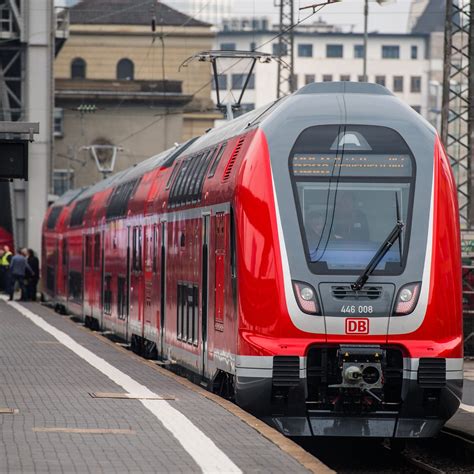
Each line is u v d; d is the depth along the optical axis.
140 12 184.75
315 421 29.55
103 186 68.25
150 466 21.38
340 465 30.17
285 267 29.30
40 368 40.53
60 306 84.88
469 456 30.12
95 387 34.31
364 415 29.53
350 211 29.78
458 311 29.78
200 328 35.72
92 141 166.25
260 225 29.61
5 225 112.44
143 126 166.75
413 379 29.23
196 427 26.31
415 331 29.27
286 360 29.16
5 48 107.38
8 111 107.25
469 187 62.09
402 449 32.50
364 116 30.53
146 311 47.19
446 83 62.28
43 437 24.17
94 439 24.19
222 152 34.56
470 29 61.94
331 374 29.31
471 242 53.28
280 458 22.58
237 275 30.16
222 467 21.50
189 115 186.25
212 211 33.84
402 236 29.62
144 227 47.94
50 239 93.25
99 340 55.72
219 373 33.28
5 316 76.75
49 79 108.12
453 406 29.75
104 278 61.44
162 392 33.28
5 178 43.12
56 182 165.25
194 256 36.78
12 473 20.14
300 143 30.16
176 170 42.50
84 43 183.12
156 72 184.75
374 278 29.27
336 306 29.14
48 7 107.38
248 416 28.12
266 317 29.34
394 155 30.19
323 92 31.14
